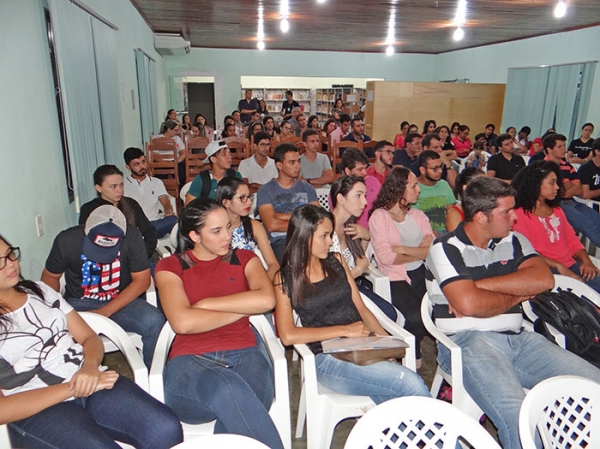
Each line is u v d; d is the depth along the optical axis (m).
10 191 2.13
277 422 1.73
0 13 2.08
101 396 1.53
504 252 1.91
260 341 1.94
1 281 1.41
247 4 6.32
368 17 7.27
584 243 4.17
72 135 2.98
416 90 9.91
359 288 2.51
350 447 1.12
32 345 1.49
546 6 6.23
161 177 5.85
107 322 1.83
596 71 7.64
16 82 2.24
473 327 1.92
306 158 4.98
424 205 3.26
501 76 10.16
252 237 2.55
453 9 6.54
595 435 1.28
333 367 1.77
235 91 11.98
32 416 1.42
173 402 1.64
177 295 1.72
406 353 1.93
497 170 5.03
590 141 6.61
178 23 7.94
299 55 11.98
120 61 5.09
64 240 2.10
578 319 2.00
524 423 1.18
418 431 1.20
